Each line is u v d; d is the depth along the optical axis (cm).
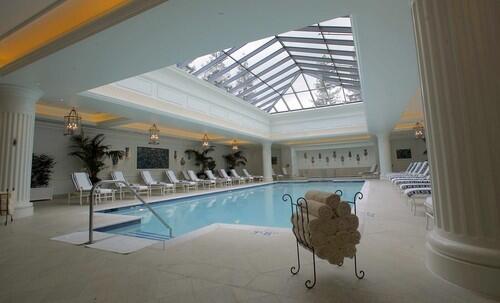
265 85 1211
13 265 249
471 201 189
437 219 214
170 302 174
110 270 233
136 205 753
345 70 1007
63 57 412
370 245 278
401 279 198
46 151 904
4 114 527
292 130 1523
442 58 204
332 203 196
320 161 1938
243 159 1905
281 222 595
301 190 1256
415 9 230
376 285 189
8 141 525
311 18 340
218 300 175
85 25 357
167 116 816
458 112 196
